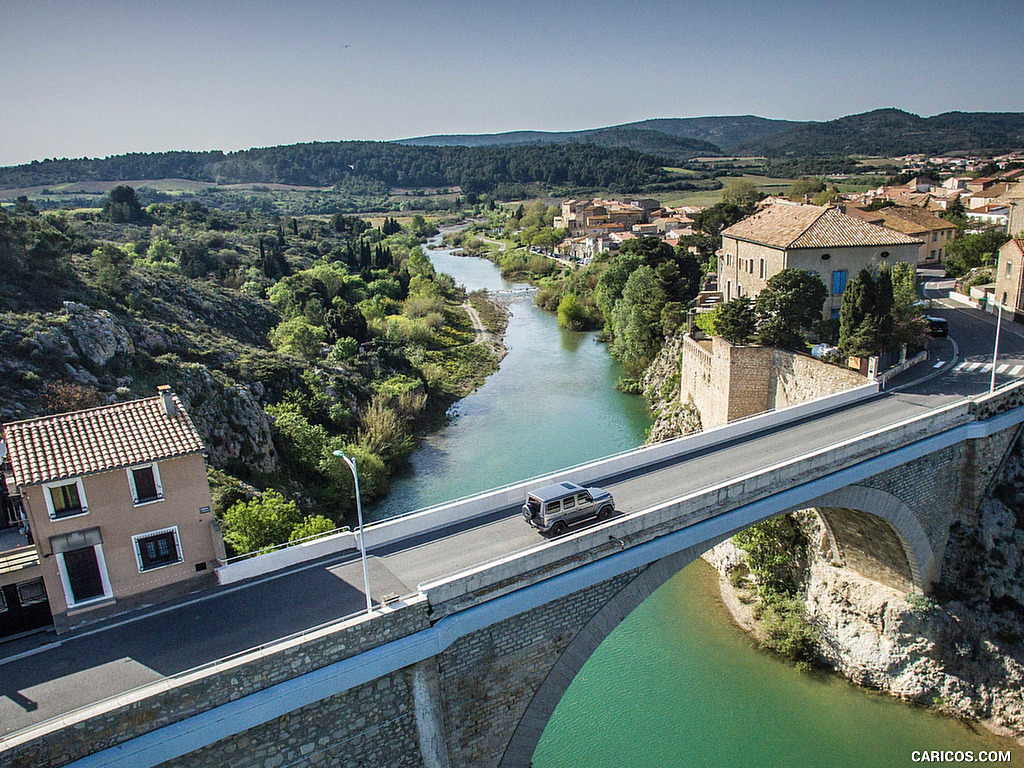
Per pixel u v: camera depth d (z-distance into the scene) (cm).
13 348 4859
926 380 4706
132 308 6562
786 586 4169
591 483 3334
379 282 12406
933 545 3766
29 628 2248
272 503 3631
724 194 16038
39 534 2169
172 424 2438
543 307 12962
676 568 2797
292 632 2170
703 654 3825
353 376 7138
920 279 7394
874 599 3756
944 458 3728
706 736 3281
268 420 5619
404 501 5328
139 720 1781
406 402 6988
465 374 8794
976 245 8662
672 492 3167
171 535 2391
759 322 5700
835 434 3816
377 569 2581
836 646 3759
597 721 3375
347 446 5638
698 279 9619
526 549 2698
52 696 1917
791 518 4200
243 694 1911
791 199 14162
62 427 2342
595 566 2531
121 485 2277
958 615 3662
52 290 5928
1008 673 3412
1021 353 5203
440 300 12331
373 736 2133
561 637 2527
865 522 3681
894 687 3550
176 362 5575
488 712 2400
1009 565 3675
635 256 9969
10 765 1645
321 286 10744
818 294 5628
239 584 2492
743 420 3959
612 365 8981
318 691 1977
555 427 6756
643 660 3784
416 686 2189
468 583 2306
